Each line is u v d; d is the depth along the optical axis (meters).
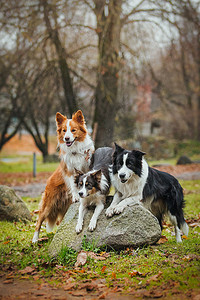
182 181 12.30
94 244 4.53
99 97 12.40
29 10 11.53
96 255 4.42
